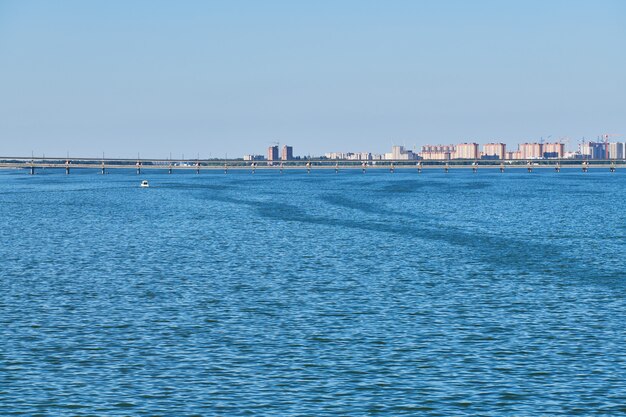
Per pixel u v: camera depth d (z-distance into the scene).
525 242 114.62
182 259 96.81
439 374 46.75
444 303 67.19
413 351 51.59
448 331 56.97
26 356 50.44
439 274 83.50
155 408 41.25
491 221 153.88
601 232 130.12
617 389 44.03
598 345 52.94
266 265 91.06
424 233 128.75
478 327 58.22
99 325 59.03
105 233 132.38
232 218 163.38
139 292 72.75
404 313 63.19
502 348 52.25
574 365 48.41
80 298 69.69
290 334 56.22
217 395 43.19
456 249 105.94
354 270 86.69
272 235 126.50
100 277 81.94
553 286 75.62
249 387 44.50
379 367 48.16
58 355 50.72
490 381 45.47
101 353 51.25
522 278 80.56
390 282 78.38
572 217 164.00
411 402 42.09
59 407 41.31
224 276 82.62
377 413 40.56
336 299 69.12
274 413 40.53
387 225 144.38
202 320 60.72
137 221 158.00
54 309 64.81
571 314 62.56
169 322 60.03
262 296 70.62
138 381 45.50
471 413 40.66
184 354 51.03
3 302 67.69
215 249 107.56
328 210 184.88
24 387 44.44
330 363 48.94
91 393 43.47
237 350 52.00
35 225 149.25
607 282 77.94
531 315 62.25
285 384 45.00
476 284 77.00
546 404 41.84
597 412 40.78
